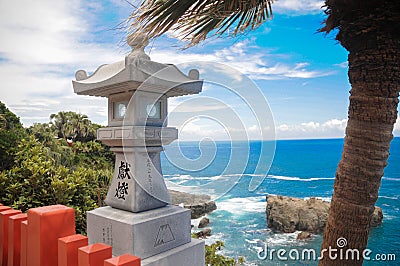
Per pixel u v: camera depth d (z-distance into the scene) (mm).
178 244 1500
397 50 1901
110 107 1521
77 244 1042
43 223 1136
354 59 2027
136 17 1354
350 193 1999
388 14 1855
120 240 1382
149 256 1376
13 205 2777
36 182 2969
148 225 1379
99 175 3408
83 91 1470
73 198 3043
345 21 2002
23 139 3395
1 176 2963
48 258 1146
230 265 2719
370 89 1948
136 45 1411
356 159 1986
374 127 1943
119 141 1423
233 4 1522
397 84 1945
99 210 1553
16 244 1305
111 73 1368
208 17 1583
